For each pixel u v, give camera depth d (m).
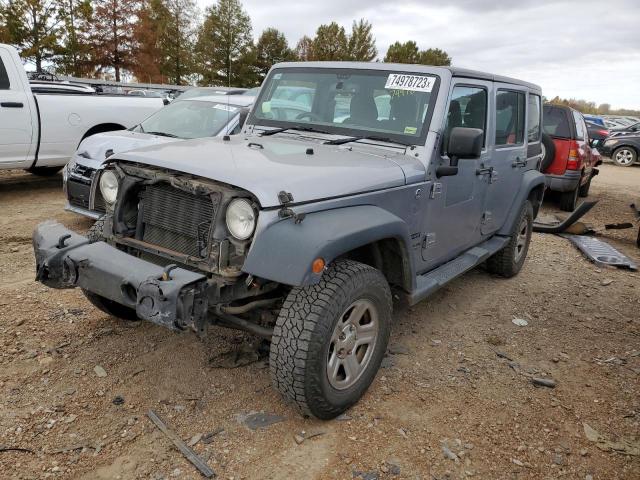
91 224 6.55
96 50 34.03
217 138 3.79
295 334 2.64
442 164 3.68
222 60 37.56
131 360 3.45
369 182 3.05
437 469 2.68
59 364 3.36
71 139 7.92
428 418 3.08
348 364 2.97
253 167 2.82
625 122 32.06
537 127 5.86
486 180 4.54
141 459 2.61
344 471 2.62
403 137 3.65
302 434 2.86
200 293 2.54
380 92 3.82
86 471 2.52
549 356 3.96
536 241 7.39
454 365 3.72
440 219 3.88
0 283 4.59
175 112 7.23
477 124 4.26
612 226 7.71
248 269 2.51
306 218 2.66
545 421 3.14
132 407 2.99
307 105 4.09
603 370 3.80
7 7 25.98
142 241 3.11
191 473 2.54
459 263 4.35
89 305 4.22
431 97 3.65
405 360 3.73
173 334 3.80
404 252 3.28
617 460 2.84
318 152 3.39
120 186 3.12
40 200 7.86
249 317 3.11
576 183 9.29
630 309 5.00
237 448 2.72
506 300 5.04
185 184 2.79
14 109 7.29
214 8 37.19
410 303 3.47
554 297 5.21
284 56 47.53
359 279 2.83
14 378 3.18
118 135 6.47
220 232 2.67
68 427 2.80
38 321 3.90
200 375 3.33
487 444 2.90
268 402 3.11
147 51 36.09
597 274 6.02
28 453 2.60
